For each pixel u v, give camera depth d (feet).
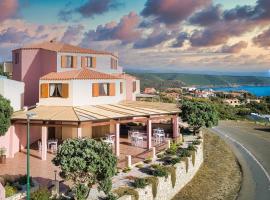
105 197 72.13
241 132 210.79
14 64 162.30
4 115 91.91
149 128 119.34
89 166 63.00
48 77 125.39
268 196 100.53
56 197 69.72
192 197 97.09
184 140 137.80
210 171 122.01
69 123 101.81
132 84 174.81
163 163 100.99
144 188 79.30
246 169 128.77
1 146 99.81
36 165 95.50
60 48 153.58
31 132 121.80
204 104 150.30
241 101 584.40
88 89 124.47
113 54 171.94
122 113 114.42
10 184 72.79
